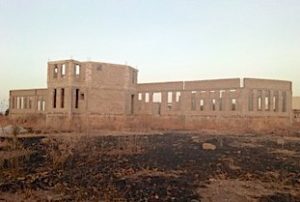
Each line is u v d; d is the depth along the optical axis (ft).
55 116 121.29
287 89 123.03
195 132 89.15
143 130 93.66
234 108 120.67
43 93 147.43
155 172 37.55
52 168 38.81
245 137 75.46
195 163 42.96
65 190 29.55
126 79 132.05
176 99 135.54
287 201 27.14
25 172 36.47
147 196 28.04
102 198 27.22
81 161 43.06
